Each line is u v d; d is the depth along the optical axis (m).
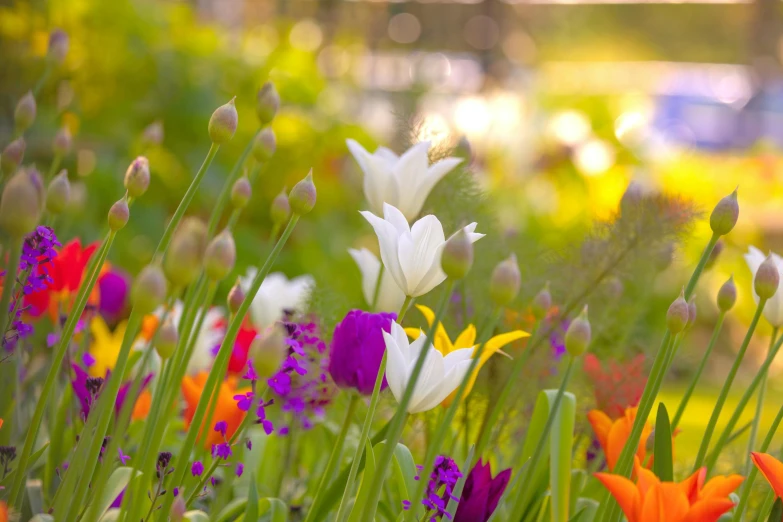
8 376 1.66
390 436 1.40
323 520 1.56
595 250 1.87
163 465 1.54
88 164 2.56
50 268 1.66
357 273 4.07
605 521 1.54
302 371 1.55
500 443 1.83
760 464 1.48
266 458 1.93
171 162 4.00
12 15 3.36
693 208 1.86
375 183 1.70
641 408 1.52
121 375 1.37
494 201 2.04
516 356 1.80
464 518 1.54
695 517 1.44
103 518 1.48
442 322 1.86
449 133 1.99
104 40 3.89
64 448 1.73
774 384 3.80
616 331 2.01
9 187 1.31
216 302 3.27
